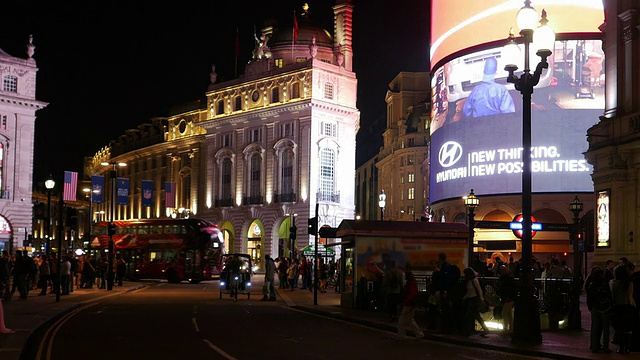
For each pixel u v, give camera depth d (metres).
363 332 19.53
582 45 54.56
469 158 58.44
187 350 15.20
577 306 20.11
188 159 94.06
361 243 26.41
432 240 26.36
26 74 69.88
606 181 30.36
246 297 36.34
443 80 62.03
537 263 28.52
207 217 87.06
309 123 75.69
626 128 29.38
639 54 29.56
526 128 16.66
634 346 15.20
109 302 31.52
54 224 102.75
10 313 23.66
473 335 18.16
